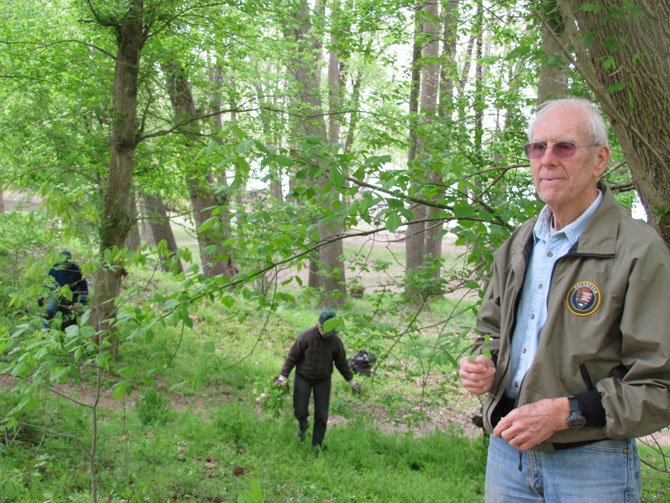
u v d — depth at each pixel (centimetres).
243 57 1050
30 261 382
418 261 1648
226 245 377
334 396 994
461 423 981
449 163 319
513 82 716
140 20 929
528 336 195
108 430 640
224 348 1174
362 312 498
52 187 338
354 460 739
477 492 677
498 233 350
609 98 324
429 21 663
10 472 466
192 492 529
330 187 341
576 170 186
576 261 181
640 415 160
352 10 738
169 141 1053
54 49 958
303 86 1122
